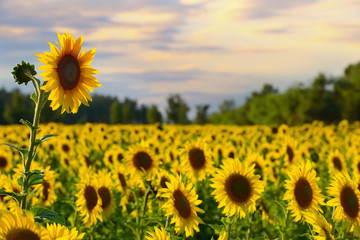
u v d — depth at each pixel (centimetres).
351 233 480
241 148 1426
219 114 13050
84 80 341
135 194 647
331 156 989
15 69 313
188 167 714
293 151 983
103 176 647
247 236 623
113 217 673
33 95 327
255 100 11100
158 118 9388
